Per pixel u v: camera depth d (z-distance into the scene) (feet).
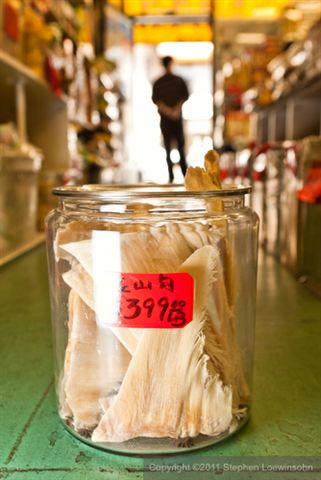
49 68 8.95
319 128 10.09
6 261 6.16
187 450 1.80
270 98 12.60
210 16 20.98
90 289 1.80
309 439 1.91
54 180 9.10
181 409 1.77
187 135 29.30
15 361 2.89
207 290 1.74
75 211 1.90
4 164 6.23
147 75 28.35
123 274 1.71
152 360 1.73
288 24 13.32
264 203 7.77
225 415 1.83
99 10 19.48
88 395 1.85
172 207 1.77
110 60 16.67
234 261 1.98
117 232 1.74
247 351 2.12
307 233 5.21
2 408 2.23
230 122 18.10
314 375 2.59
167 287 1.69
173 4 21.71
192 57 29.48
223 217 1.83
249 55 16.49
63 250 1.87
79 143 13.05
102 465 1.74
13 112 9.81
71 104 11.12
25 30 8.29
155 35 23.63
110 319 1.76
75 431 1.91
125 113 22.11
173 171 19.72
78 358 1.85
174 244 1.72
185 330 1.72
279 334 3.34
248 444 1.88
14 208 6.85
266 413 2.15
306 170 5.13
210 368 1.78
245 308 2.10
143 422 1.77
